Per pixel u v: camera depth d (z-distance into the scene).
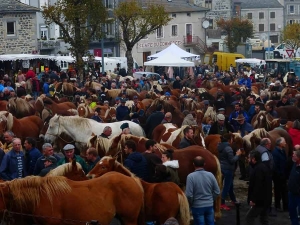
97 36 45.09
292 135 19.47
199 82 40.34
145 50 76.69
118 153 15.12
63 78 37.81
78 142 18.17
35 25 59.34
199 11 82.31
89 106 24.27
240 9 119.75
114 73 50.62
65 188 11.62
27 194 11.48
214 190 13.53
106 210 11.73
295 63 61.22
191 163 15.11
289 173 16.09
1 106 23.25
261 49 87.06
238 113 22.34
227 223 15.79
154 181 13.62
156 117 21.11
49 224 11.47
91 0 42.38
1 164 14.54
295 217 14.81
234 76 49.19
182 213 12.74
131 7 53.28
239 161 20.23
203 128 21.92
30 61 49.62
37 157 15.03
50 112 22.53
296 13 135.00
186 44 80.94
